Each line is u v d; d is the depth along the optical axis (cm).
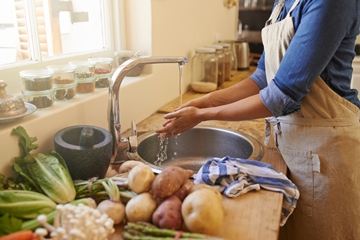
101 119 122
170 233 64
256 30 394
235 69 269
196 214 66
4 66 109
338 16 82
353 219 105
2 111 85
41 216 60
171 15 172
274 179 88
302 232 111
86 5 149
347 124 101
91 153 87
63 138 93
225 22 277
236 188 83
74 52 143
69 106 105
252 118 96
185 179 75
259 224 72
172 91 180
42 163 82
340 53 96
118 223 72
